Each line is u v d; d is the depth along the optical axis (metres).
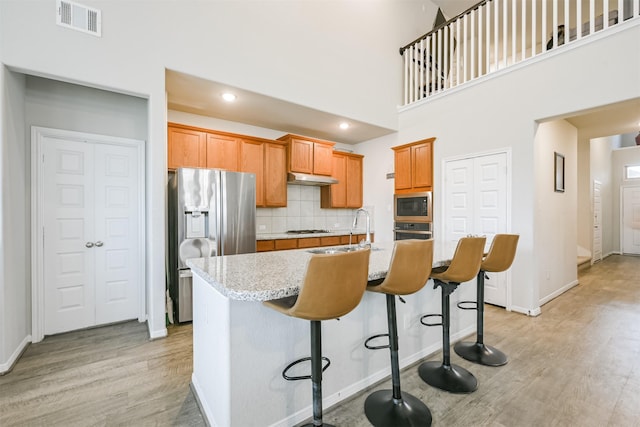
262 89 3.33
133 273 3.12
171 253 3.24
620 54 2.67
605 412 1.64
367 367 1.89
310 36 3.77
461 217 3.90
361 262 1.25
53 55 2.22
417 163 4.39
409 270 1.53
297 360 1.52
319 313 1.16
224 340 1.35
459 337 2.61
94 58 2.38
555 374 2.04
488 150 3.62
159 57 2.69
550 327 2.90
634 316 3.20
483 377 2.00
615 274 5.29
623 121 4.34
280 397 1.50
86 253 2.88
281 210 4.74
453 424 1.55
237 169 3.90
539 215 3.46
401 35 4.91
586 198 6.02
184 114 3.91
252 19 3.27
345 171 5.19
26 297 2.52
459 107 3.94
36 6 2.17
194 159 3.57
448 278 1.91
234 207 3.34
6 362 2.08
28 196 2.54
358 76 4.29
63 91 2.72
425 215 4.26
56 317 2.73
